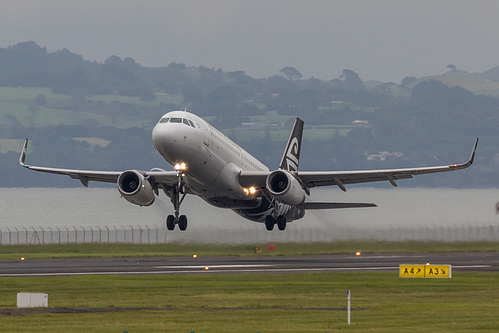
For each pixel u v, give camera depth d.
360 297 138.00
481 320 110.56
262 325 106.81
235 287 151.88
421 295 141.00
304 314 116.44
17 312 118.19
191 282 160.75
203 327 104.94
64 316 114.56
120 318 112.69
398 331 102.00
